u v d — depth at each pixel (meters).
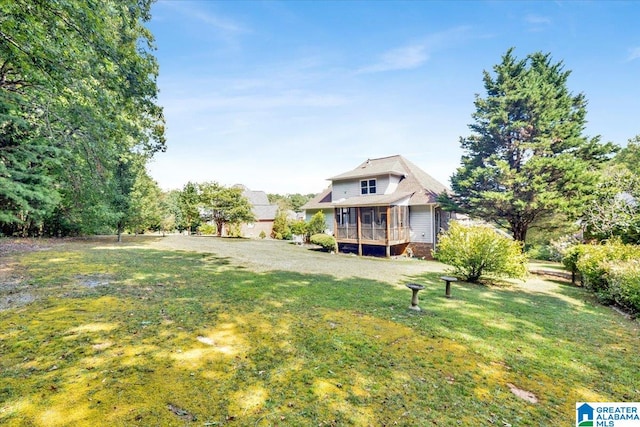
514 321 5.38
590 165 13.77
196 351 3.56
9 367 2.99
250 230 34.62
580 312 6.34
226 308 5.26
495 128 14.40
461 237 9.51
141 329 4.12
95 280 6.96
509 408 2.76
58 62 5.96
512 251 9.05
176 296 5.86
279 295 6.36
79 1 5.34
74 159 10.59
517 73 14.88
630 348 4.36
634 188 13.01
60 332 3.90
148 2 9.64
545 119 13.48
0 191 9.44
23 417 2.26
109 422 2.26
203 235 29.64
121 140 10.27
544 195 12.41
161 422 2.30
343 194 20.98
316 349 3.79
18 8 4.73
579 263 9.09
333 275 9.30
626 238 11.58
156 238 21.84
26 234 16.86
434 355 3.82
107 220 16.94
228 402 2.62
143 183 20.56
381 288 7.61
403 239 17.38
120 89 7.64
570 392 3.11
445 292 7.34
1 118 8.43
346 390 2.91
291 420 2.42
